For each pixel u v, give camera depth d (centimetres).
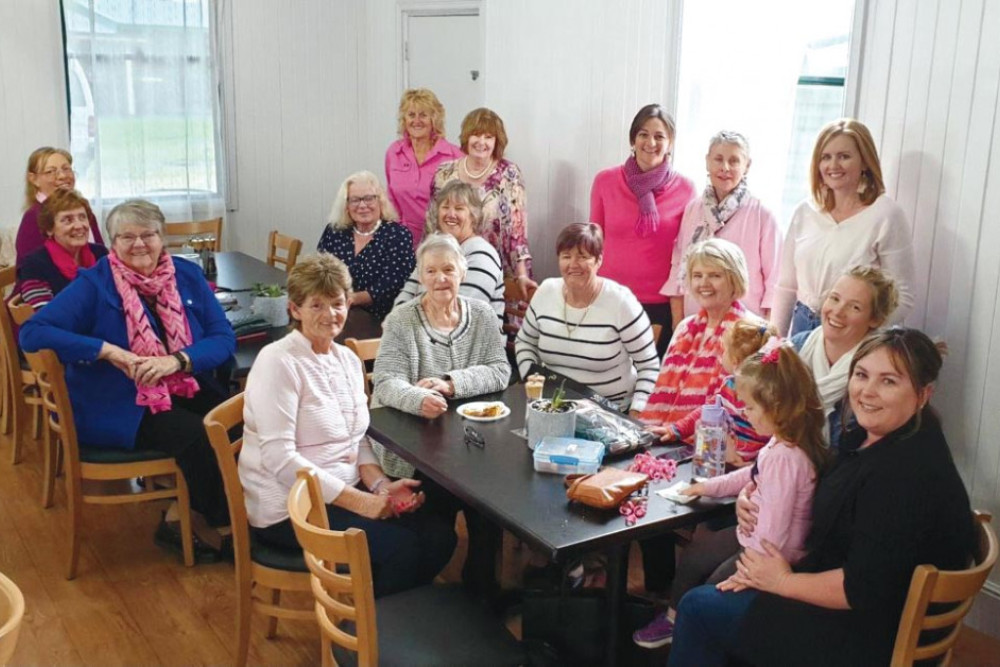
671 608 257
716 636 207
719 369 282
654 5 413
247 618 260
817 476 207
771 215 354
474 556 290
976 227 285
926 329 305
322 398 260
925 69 296
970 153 285
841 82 357
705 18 404
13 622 133
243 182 621
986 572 186
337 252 427
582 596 264
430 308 301
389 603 220
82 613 300
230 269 480
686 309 381
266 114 619
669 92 413
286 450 250
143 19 562
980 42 279
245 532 253
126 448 319
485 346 306
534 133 493
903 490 188
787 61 379
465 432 265
